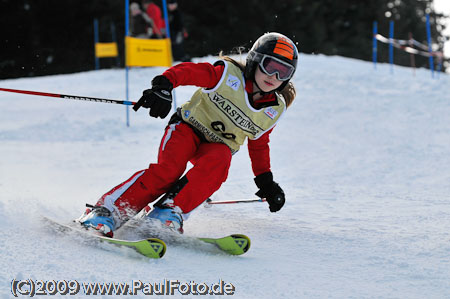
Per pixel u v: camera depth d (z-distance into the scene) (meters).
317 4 81.81
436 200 11.04
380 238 7.98
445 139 20.31
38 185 11.91
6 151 18.23
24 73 63.09
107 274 5.87
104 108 29.88
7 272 5.69
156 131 23.41
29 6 62.75
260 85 7.95
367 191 12.07
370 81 38.69
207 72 7.87
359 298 5.56
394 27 101.62
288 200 11.06
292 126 24.48
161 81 7.28
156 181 7.68
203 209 10.05
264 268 6.48
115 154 17.94
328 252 7.27
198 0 75.62
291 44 7.87
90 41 66.69
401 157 16.97
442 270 6.46
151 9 36.88
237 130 8.20
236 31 76.06
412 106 29.27
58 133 22.88
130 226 7.80
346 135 22.00
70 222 7.51
